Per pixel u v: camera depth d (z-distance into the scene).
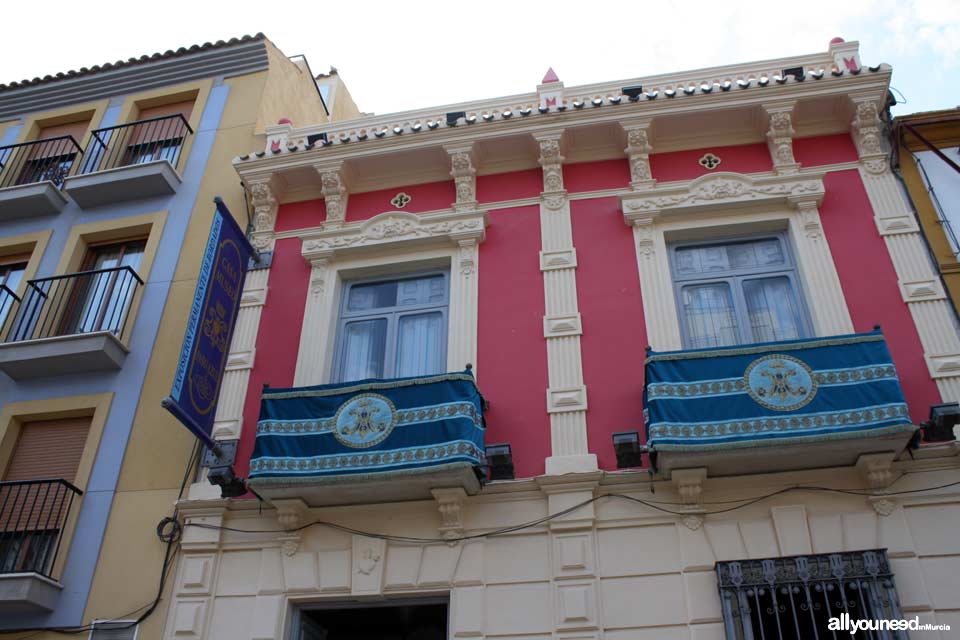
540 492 8.44
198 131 13.31
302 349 10.07
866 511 7.75
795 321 9.45
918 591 7.20
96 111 14.26
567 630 7.60
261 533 8.75
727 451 7.72
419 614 8.74
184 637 8.25
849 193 10.04
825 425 7.66
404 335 10.30
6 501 9.44
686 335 9.50
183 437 9.81
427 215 10.95
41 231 12.62
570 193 10.82
